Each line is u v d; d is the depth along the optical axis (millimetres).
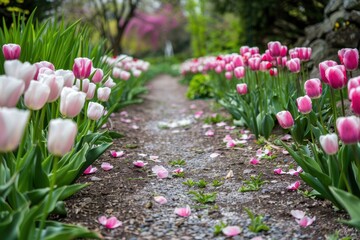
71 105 1027
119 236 1104
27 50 1585
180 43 15969
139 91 3910
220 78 3363
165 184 1509
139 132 2410
